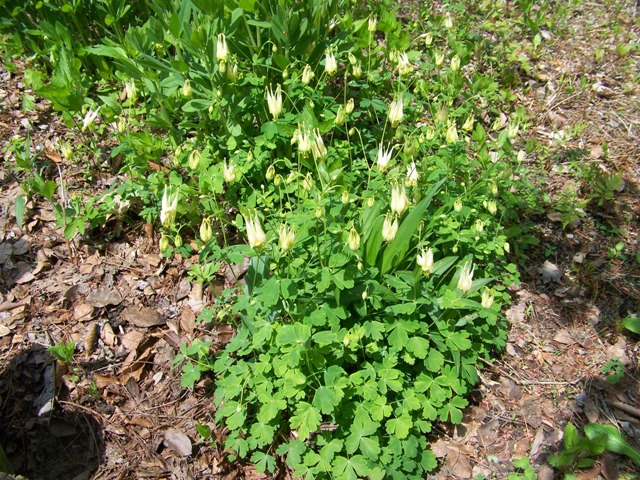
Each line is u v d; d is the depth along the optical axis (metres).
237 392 0.58
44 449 0.59
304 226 0.61
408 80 1.00
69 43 0.89
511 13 1.27
